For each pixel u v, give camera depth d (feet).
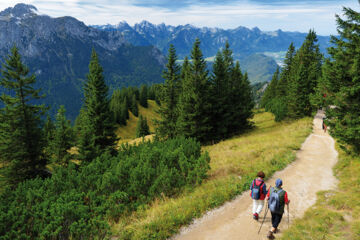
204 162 38.55
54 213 20.94
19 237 18.75
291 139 65.46
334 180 36.24
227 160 50.11
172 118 108.17
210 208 26.66
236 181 35.09
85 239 19.85
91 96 94.89
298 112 107.04
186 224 23.52
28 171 74.95
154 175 34.22
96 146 84.79
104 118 92.12
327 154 50.96
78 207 22.57
